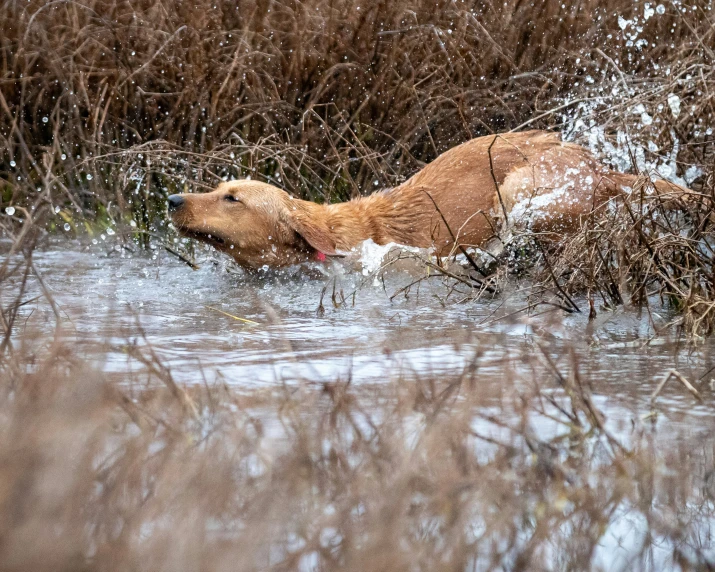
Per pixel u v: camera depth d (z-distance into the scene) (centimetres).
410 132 2208
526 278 1698
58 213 2133
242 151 2175
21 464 634
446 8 2342
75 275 1764
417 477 755
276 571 648
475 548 691
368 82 2259
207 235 1769
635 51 2302
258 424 885
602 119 2003
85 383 823
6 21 2258
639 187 1562
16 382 963
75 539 589
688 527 759
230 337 1330
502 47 2294
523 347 1257
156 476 732
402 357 1199
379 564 626
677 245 1450
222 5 2336
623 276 1429
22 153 2164
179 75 2241
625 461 849
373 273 1734
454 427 830
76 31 2244
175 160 2097
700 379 1102
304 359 1197
